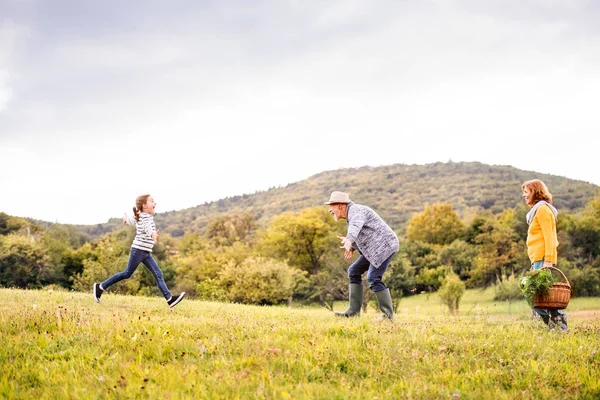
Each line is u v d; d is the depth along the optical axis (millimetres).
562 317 7324
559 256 66062
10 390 4180
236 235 106500
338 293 46875
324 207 84125
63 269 69125
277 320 7934
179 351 5305
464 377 4770
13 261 63625
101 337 5727
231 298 51531
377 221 7863
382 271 7859
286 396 4035
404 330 6574
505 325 7633
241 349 5434
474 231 92000
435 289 62750
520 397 4305
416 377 4641
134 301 10359
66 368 4758
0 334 5664
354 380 4664
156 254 70188
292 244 77875
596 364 5180
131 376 4500
